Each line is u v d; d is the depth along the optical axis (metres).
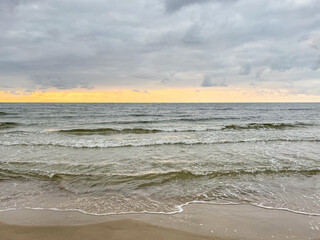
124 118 28.05
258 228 3.55
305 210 4.21
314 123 20.39
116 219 3.79
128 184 5.47
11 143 10.55
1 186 5.28
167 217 3.90
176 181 5.70
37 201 4.52
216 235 3.35
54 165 7.01
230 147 10.02
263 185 5.48
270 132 15.16
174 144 10.70
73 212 4.05
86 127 17.83
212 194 4.94
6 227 3.46
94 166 6.94
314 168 6.75
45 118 26.81
